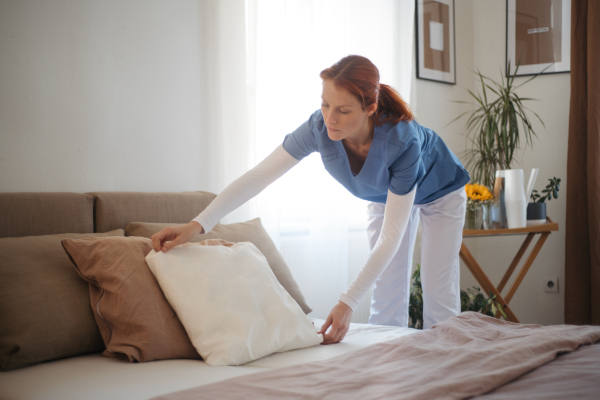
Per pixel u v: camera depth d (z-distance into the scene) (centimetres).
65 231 165
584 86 321
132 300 130
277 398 88
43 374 115
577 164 321
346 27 286
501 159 335
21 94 175
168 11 219
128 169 205
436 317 207
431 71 362
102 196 178
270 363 126
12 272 130
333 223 271
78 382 107
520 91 369
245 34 234
